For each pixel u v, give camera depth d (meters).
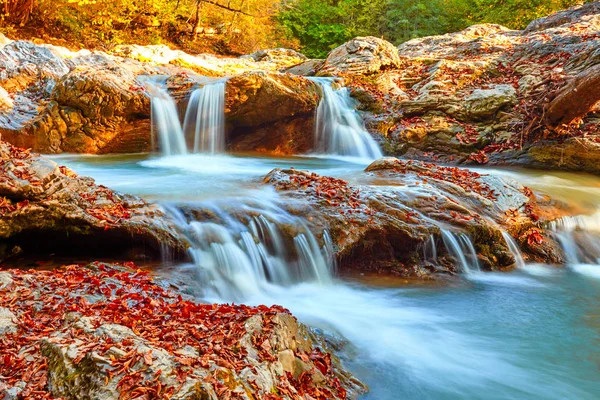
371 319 5.60
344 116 14.27
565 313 6.01
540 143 12.11
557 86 11.85
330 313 5.68
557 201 8.98
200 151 13.35
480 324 5.64
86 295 4.64
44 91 12.79
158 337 3.65
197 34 23.38
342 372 4.33
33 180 6.21
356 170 10.83
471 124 13.33
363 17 27.41
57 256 6.25
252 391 3.19
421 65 16.84
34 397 3.05
